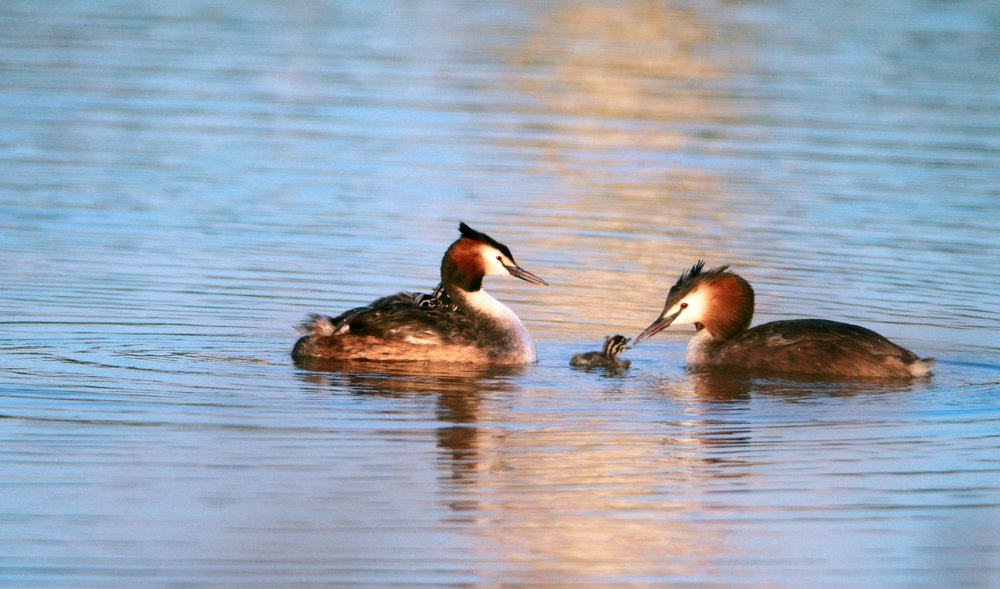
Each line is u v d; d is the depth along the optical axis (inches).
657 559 380.2
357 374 543.2
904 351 557.3
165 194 858.1
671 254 755.4
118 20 1578.5
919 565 379.9
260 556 374.9
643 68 1370.6
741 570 375.6
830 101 1222.9
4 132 1011.9
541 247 763.4
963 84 1310.3
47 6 1664.6
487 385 534.0
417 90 1233.4
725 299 577.0
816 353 556.1
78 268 690.8
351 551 379.9
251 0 1795.0
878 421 495.8
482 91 1239.5
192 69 1295.5
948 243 786.2
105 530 388.2
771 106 1196.5
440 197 869.2
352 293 666.8
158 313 620.4
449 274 581.6
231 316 621.9
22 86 1182.3
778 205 871.7
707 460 452.4
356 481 426.6
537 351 590.6
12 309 616.1
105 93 1170.6
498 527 396.5
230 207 832.3
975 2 1845.5
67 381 518.9
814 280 708.7
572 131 1085.8
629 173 951.6
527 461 447.8
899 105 1208.2
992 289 695.7
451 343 564.1
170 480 424.2
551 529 396.8
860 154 1023.0
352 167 944.3
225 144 1002.1
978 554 385.4
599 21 1664.6
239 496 412.5
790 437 477.7
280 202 847.1
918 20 1699.1
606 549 385.7
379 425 479.8
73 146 978.1
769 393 530.9
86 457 440.5
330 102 1167.6
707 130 1100.5
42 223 778.8
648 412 503.8
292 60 1360.7
